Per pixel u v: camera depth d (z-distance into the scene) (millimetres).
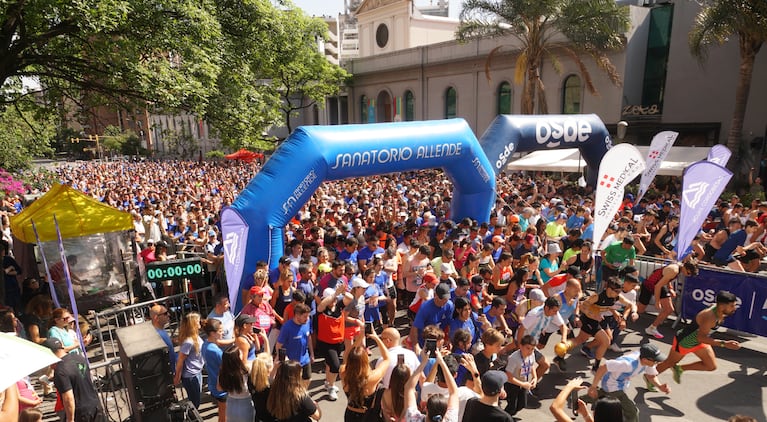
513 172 26625
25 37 8898
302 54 21719
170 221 13891
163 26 9273
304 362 5727
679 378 6023
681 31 22438
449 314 6113
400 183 20812
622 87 24312
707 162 7629
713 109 21766
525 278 7074
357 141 9039
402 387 4023
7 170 16391
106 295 9297
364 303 6793
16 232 8758
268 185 8227
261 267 7336
